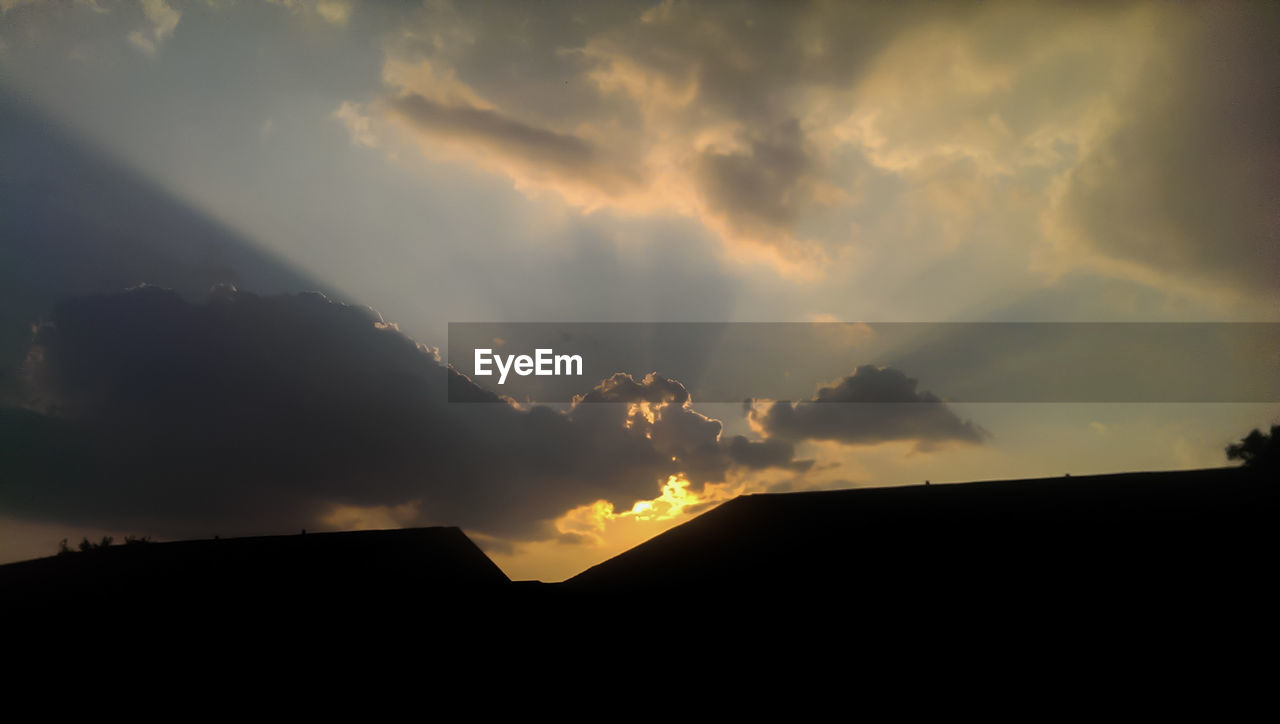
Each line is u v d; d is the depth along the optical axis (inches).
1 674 578.2
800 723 495.2
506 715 585.6
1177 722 406.3
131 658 613.6
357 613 718.5
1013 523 667.4
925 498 767.7
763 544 775.1
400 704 592.1
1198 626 475.5
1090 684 452.8
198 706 561.3
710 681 577.3
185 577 756.6
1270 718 391.2
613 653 662.5
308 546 849.5
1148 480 681.6
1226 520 584.7
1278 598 478.0
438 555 861.8
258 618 690.8
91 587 727.7
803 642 588.7
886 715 478.6
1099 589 539.8
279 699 580.1
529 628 734.5
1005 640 516.1
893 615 583.8
